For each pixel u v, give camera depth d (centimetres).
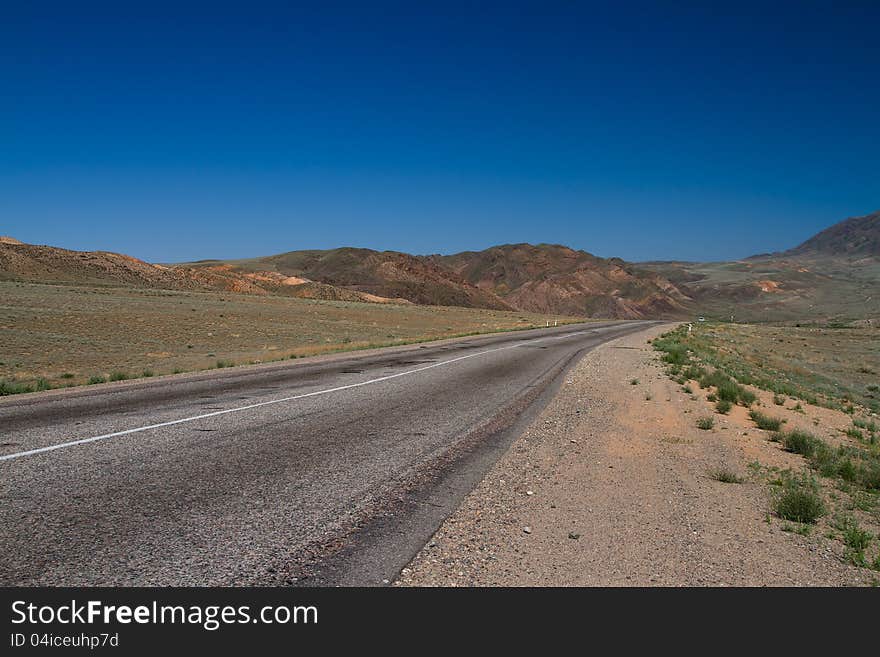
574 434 961
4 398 1198
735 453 904
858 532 565
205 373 1750
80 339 4281
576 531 523
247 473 650
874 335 8056
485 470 709
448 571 432
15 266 11962
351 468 689
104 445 754
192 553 438
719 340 5125
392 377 1666
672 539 520
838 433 1347
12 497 540
